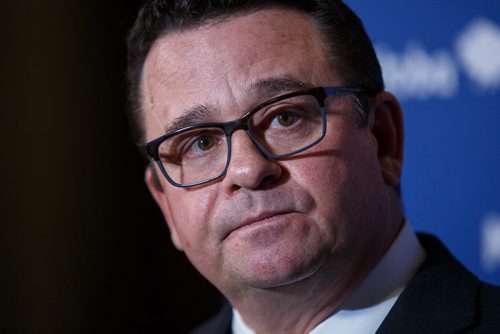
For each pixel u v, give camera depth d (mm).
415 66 3281
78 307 4273
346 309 2186
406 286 2189
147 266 4457
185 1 2176
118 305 4363
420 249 2363
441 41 3232
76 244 4320
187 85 2113
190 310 4496
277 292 2102
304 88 2059
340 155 2045
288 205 1979
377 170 2189
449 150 3195
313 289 2102
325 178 2004
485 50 3135
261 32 2096
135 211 4469
